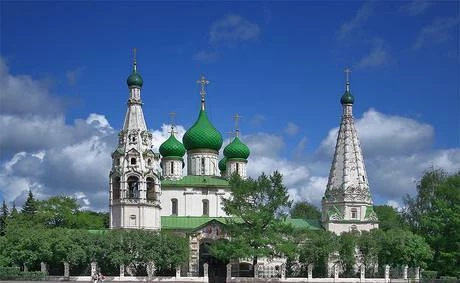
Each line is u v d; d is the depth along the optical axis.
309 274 133.25
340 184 164.00
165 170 171.25
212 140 169.50
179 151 171.88
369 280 134.00
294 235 134.00
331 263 140.12
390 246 141.12
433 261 145.12
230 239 138.50
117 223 144.12
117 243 129.88
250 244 127.69
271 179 131.38
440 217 145.62
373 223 162.00
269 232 127.88
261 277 133.88
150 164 148.50
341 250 137.88
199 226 147.00
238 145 173.38
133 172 145.00
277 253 131.25
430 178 175.75
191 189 162.50
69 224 178.88
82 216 184.62
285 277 133.12
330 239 137.62
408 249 139.00
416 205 176.62
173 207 162.25
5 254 132.62
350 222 161.25
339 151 167.62
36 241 129.38
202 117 171.88
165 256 130.25
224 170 184.12
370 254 139.88
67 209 179.38
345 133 168.25
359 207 162.38
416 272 137.50
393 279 135.50
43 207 177.50
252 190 130.38
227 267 129.25
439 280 127.56
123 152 146.75
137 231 132.75
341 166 165.75
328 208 163.88
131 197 145.50
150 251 129.75
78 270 131.12
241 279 128.88
